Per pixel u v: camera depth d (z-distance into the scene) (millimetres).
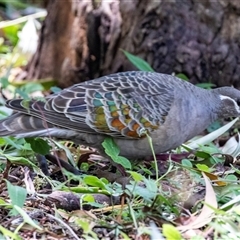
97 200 9242
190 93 10914
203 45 14719
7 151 11000
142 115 10320
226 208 8883
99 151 10680
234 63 14703
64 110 10164
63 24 15672
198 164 10242
